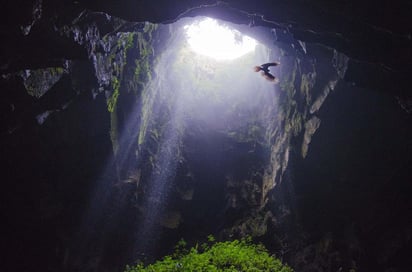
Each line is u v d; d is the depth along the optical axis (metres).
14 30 7.25
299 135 14.23
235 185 17.58
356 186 13.48
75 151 12.62
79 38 8.45
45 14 7.64
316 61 12.15
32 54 8.23
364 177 13.23
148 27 12.41
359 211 13.50
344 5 7.16
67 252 13.43
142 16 8.00
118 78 12.23
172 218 16.27
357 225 13.38
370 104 12.15
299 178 14.40
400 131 12.16
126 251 14.91
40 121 10.16
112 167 13.55
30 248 13.19
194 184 17.56
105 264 14.38
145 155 15.69
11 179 12.38
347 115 12.57
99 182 13.59
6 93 8.73
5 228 12.95
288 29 9.00
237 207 16.75
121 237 14.77
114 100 12.29
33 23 7.32
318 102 12.82
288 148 14.73
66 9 7.84
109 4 7.73
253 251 14.16
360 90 11.88
